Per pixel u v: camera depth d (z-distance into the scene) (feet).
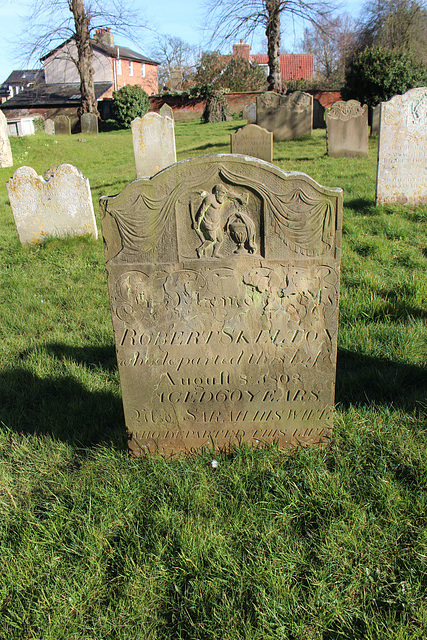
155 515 9.63
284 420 11.59
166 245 10.37
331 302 10.70
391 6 134.41
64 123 99.25
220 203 10.05
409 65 73.87
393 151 28.84
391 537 8.93
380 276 20.58
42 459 11.58
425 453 10.50
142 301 10.73
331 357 11.04
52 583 8.62
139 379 11.27
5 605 8.30
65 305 20.26
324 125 82.38
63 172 26.61
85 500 10.20
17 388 14.48
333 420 11.94
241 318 10.81
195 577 8.55
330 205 10.05
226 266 10.48
